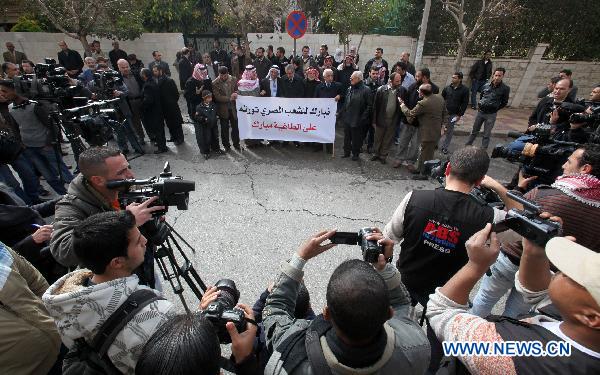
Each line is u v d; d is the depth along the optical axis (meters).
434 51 10.99
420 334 1.15
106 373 1.30
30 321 1.57
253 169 6.28
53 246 1.99
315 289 3.58
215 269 3.82
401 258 2.24
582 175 2.03
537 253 1.35
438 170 2.72
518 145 3.10
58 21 9.90
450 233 1.96
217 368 1.07
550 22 10.07
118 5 10.34
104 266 1.38
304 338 1.14
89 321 1.26
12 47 10.20
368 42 11.37
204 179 5.89
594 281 0.88
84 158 2.05
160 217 2.19
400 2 11.08
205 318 1.17
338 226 4.62
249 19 11.73
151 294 1.38
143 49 12.16
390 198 5.33
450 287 1.32
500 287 2.53
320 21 13.56
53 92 4.34
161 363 0.98
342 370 0.98
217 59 11.72
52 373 1.92
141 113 7.12
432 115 5.46
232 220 4.71
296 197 5.32
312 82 7.09
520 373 0.98
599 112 4.03
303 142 7.15
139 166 6.41
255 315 1.78
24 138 4.74
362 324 0.94
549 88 6.70
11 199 2.37
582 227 1.89
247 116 6.84
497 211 1.93
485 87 6.82
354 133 6.41
